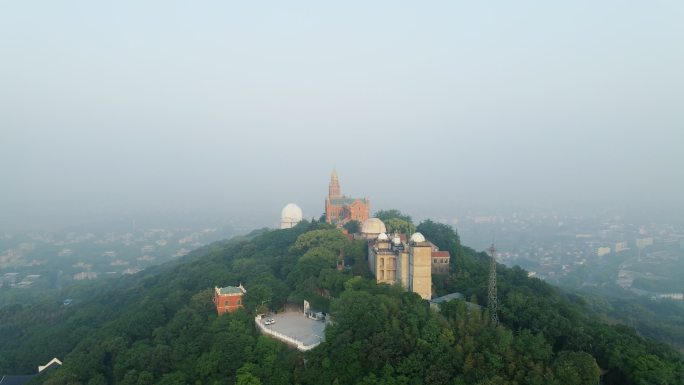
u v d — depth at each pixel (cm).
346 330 13788
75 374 15525
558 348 14250
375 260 19312
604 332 14325
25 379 18438
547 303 15862
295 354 13762
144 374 14188
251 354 14012
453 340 13188
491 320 14462
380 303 14588
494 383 11812
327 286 17875
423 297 17425
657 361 12888
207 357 14100
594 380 12181
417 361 12562
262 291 17562
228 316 16488
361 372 12794
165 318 18438
